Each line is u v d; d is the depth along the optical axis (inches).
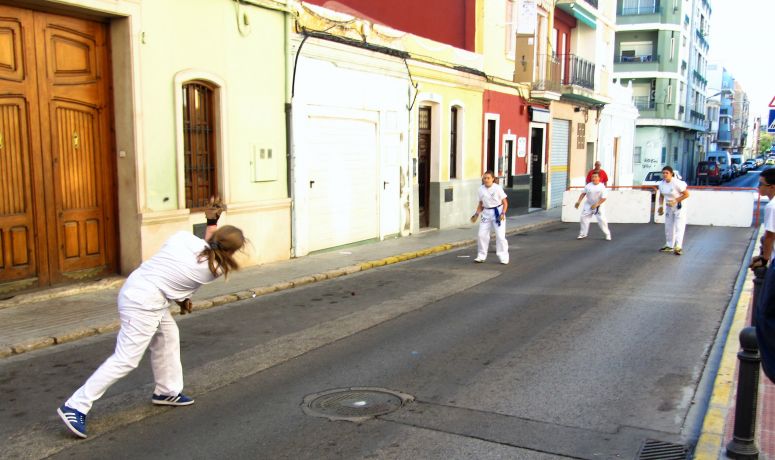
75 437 188.2
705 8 2502.5
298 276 432.8
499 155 849.5
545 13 967.0
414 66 642.2
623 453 178.9
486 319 328.2
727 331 305.9
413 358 263.9
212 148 440.1
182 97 414.0
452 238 644.1
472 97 767.1
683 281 428.5
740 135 4468.5
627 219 841.5
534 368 251.1
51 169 354.0
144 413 206.2
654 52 1983.3
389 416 203.8
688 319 327.9
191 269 199.3
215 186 442.3
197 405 213.3
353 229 578.2
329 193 542.0
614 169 1441.9
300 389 228.2
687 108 2245.3
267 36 468.4
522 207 928.3
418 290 404.2
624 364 256.8
